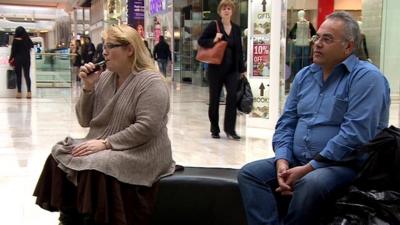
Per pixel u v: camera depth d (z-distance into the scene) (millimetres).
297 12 7539
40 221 3240
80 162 2518
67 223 2691
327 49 2355
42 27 40562
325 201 2195
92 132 2799
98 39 29219
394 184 2098
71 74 14820
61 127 7191
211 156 5258
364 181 2143
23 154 5246
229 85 6164
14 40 11570
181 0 17078
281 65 7000
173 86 15781
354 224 2057
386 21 11820
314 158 2330
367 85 2273
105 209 2463
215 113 6301
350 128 2250
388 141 2113
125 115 2658
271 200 2453
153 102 2598
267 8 7016
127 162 2543
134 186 2568
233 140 6219
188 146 5809
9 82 11859
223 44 5992
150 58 2783
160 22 18312
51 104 10406
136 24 19547
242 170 2543
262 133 6812
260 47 7113
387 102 2357
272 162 2574
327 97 2410
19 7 36844
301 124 2514
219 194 2678
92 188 2479
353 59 2393
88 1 32250
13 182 4109
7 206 3508
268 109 7148
